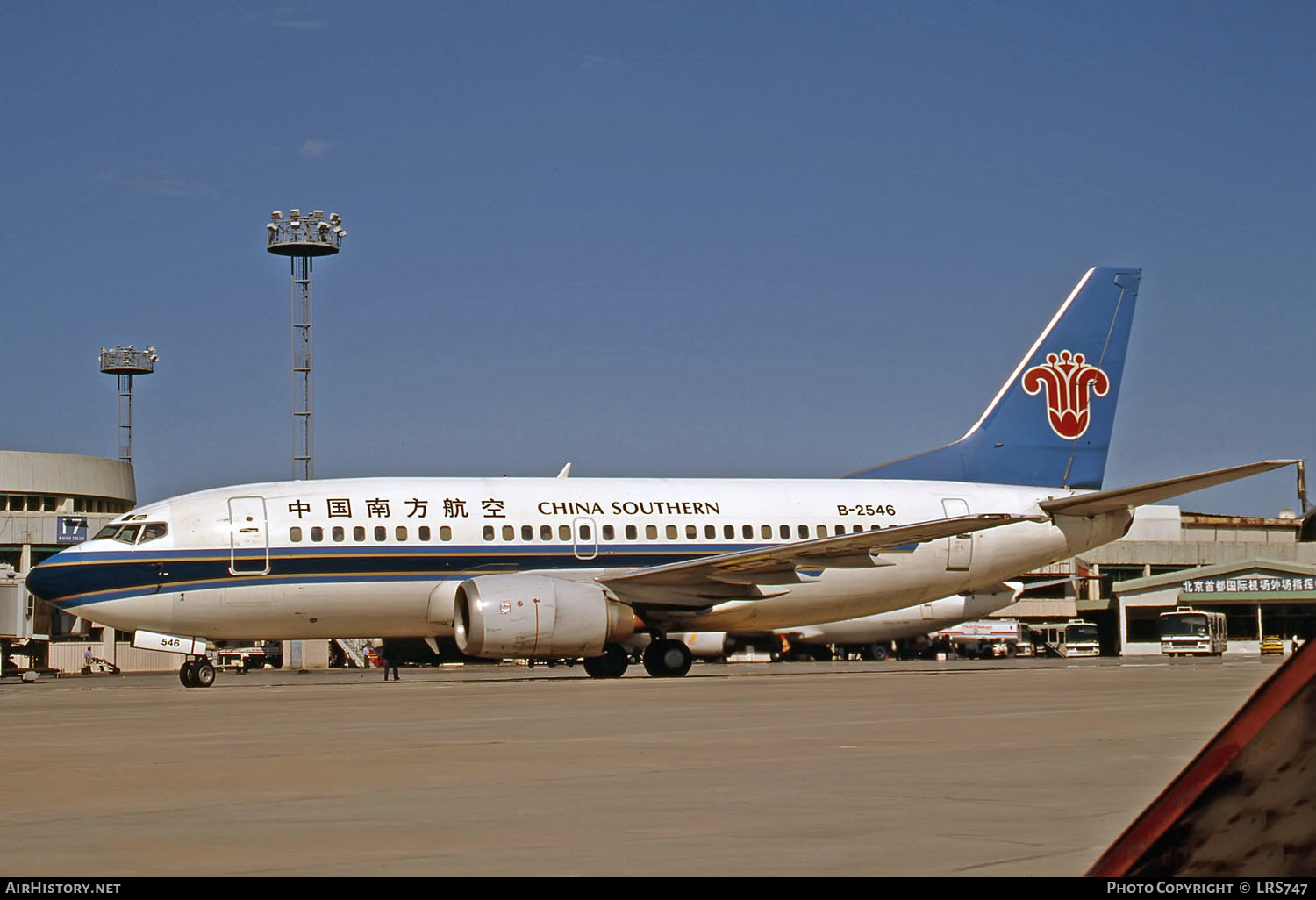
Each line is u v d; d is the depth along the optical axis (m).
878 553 31.22
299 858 7.38
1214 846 5.14
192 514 30.70
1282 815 5.12
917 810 9.00
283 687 31.12
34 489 76.00
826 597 34.50
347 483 32.19
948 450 37.34
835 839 7.82
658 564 33.16
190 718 18.92
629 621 31.19
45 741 15.06
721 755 12.67
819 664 51.72
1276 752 5.08
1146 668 38.50
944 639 74.25
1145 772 11.11
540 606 29.69
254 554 30.64
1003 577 36.22
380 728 16.53
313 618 31.22
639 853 7.45
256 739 15.12
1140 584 82.50
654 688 26.33
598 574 32.31
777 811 8.96
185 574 30.28
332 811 9.20
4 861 7.35
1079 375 38.22
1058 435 37.91
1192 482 32.78
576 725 16.58
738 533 34.00
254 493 31.45
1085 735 14.50
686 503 34.03
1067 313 38.22
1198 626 70.69
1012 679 29.30
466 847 7.67
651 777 10.95
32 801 9.82
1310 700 5.03
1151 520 94.31
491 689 27.09
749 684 27.52
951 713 18.08
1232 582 78.88
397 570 31.38
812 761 12.14
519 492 33.00
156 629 30.53
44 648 65.44
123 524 30.75
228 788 10.54
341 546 31.12
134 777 11.26
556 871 6.93
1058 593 88.50
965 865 7.00
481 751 13.29
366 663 65.94
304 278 71.25
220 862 7.27
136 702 24.23
